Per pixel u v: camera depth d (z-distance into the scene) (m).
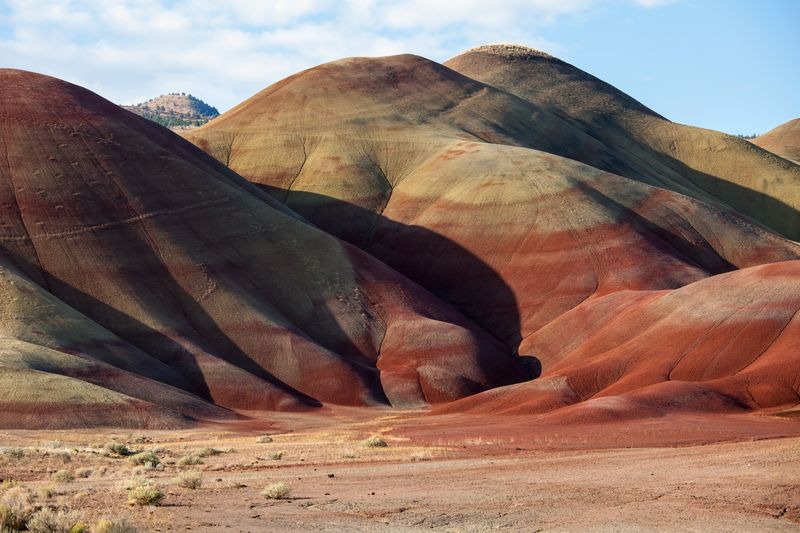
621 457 34.09
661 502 22.66
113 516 19.77
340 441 51.91
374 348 105.56
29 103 120.81
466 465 33.88
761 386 64.31
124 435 65.44
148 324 97.69
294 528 19.58
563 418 57.53
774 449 31.52
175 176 117.62
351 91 192.12
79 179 111.50
